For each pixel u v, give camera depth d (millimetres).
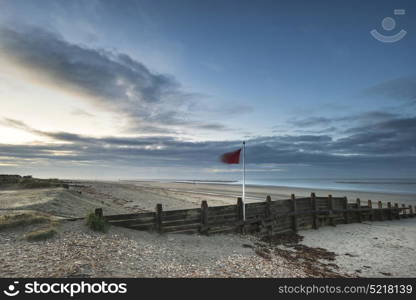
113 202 25062
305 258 11102
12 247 6820
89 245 7660
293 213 16328
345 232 16953
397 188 69812
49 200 14906
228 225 13320
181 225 11922
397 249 13156
